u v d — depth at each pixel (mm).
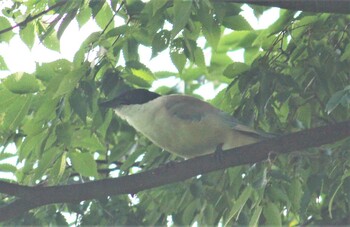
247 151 10219
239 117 11859
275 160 10453
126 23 11039
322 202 13641
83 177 12391
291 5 10727
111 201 12250
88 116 11516
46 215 11945
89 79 10445
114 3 10406
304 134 10055
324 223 12359
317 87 11773
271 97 11703
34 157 11656
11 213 10141
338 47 12023
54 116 10578
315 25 11906
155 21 10516
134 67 11047
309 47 11867
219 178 11703
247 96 11719
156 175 10188
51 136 10812
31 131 10648
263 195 10336
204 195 11648
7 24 11477
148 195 12266
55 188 10078
